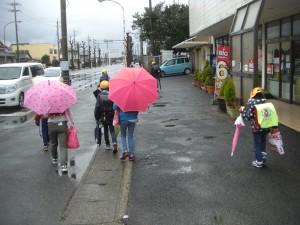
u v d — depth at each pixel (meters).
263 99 6.62
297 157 7.26
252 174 6.40
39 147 9.22
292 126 10.01
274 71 15.64
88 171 7.00
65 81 17.95
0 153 8.72
